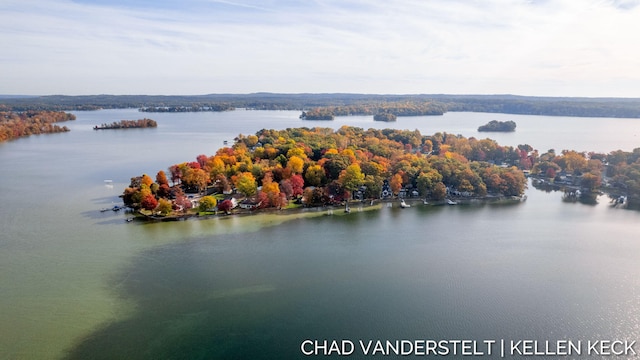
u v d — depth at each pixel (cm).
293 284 13238
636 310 11875
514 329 11000
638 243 16825
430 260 15050
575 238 17350
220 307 11944
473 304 12138
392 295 12612
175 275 13775
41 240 16562
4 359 9769
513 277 13788
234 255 15350
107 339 10531
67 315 11500
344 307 11969
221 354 10050
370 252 15738
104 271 14000
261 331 10900
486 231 18188
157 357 9944
